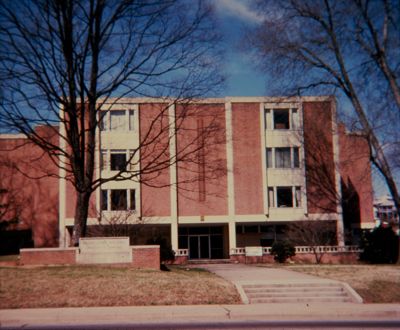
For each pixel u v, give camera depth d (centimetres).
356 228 4397
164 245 3681
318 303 1755
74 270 1995
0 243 4131
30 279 1797
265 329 1243
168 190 3938
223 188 4000
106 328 1266
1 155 4088
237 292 1812
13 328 1281
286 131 4097
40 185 4247
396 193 2886
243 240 4288
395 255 3581
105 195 3853
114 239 2252
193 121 3922
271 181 4047
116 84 2302
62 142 3841
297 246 3822
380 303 1769
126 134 3900
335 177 4056
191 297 1708
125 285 1767
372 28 2678
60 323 1371
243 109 4069
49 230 4203
